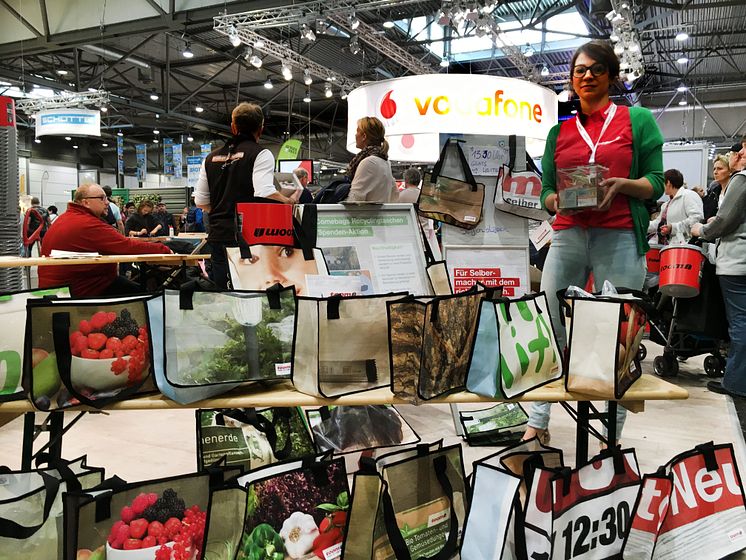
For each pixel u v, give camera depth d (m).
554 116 3.98
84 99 12.45
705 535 1.76
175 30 9.48
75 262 3.04
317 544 1.59
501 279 3.04
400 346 1.59
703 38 12.18
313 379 1.60
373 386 1.64
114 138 22.02
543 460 1.73
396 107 3.76
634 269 2.24
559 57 13.13
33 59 13.41
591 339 1.61
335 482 1.66
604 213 2.22
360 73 13.84
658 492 1.70
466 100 3.61
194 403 1.55
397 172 16.20
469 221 2.99
